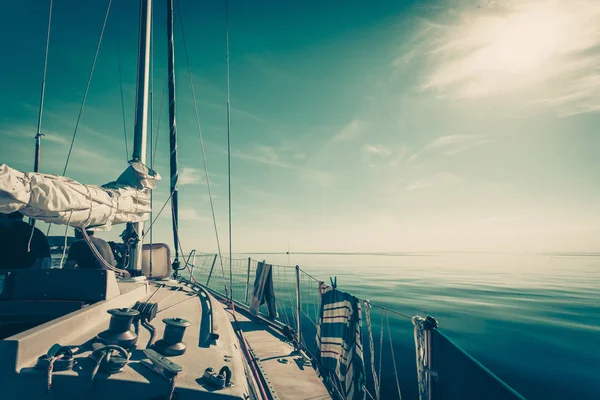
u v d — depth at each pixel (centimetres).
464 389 185
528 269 11762
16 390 165
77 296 267
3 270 250
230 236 529
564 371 1612
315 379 445
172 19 738
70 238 620
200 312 352
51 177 261
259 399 304
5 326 263
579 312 3381
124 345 211
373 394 1116
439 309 3200
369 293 4378
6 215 329
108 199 349
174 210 670
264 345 578
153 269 801
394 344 1733
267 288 765
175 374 175
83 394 170
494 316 2975
